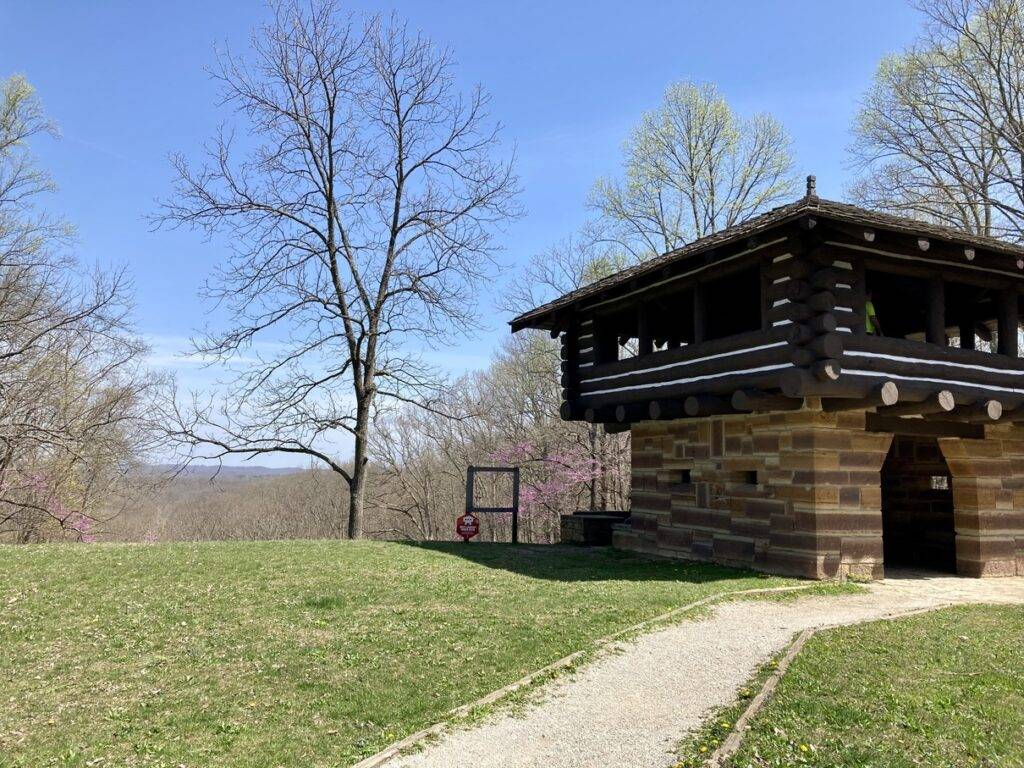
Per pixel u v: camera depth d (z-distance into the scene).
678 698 5.64
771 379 9.95
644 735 5.00
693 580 10.25
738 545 11.49
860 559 10.41
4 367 20.25
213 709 5.69
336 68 18.50
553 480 28.08
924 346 10.41
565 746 4.88
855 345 9.72
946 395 9.81
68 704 5.84
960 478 11.88
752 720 5.07
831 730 4.88
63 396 22.89
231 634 7.65
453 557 12.60
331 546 13.59
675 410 11.63
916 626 7.54
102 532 26.91
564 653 6.73
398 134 19.16
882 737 4.75
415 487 33.91
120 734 5.25
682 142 24.91
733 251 10.44
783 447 10.71
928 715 5.11
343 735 5.16
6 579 10.15
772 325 10.20
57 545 13.25
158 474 25.31
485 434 33.19
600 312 14.03
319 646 7.18
